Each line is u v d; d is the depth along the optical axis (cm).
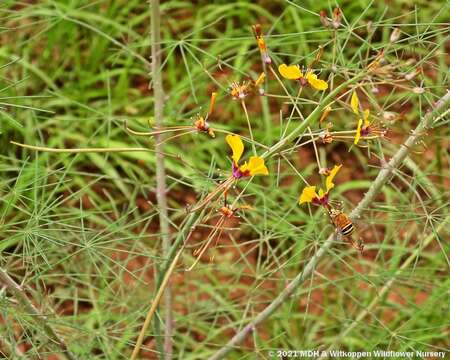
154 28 345
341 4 550
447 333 386
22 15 339
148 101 534
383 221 310
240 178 234
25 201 450
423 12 542
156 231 496
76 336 332
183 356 428
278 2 580
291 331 434
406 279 369
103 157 495
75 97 527
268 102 540
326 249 307
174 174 510
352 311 397
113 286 441
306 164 529
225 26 581
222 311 420
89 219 455
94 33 544
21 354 303
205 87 541
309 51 525
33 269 294
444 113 283
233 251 485
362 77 241
